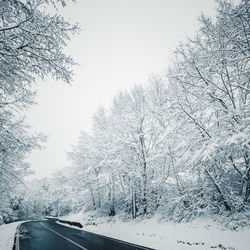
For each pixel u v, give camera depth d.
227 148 9.08
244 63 9.27
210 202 10.66
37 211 55.47
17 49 4.94
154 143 16.45
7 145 7.36
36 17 4.55
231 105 10.20
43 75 5.56
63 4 4.44
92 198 26.39
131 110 17.83
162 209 14.42
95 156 22.34
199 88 10.39
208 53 9.80
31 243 10.72
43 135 9.26
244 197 9.68
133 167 16.88
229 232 8.38
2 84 5.75
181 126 10.88
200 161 9.45
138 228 14.09
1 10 4.43
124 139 16.81
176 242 9.41
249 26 8.41
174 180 14.04
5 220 35.78
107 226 17.88
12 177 11.70
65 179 32.91
